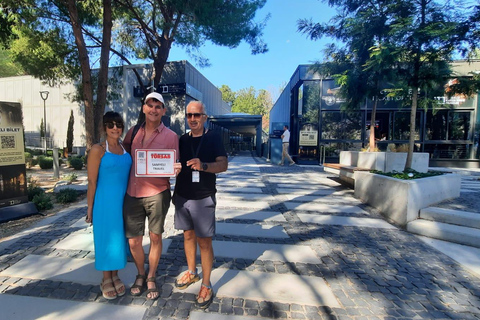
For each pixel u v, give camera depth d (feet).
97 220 7.45
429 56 17.13
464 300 8.06
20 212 14.97
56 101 71.00
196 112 7.61
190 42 41.14
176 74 57.36
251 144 107.24
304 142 49.19
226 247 11.53
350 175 23.97
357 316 7.20
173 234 12.85
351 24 19.99
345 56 24.62
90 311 7.17
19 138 15.26
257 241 12.26
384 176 17.29
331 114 48.83
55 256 10.25
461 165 48.93
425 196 15.47
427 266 10.16
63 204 18.11
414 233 13.70
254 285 8.58
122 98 60.49
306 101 48.91
